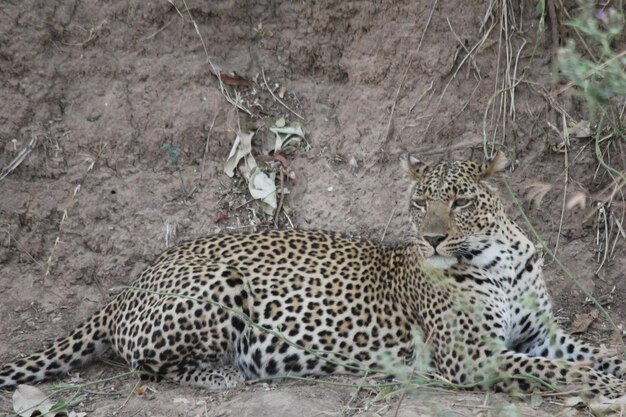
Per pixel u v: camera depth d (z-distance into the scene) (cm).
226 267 1047
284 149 1297
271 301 1047
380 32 1286
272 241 1093
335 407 944
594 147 1247
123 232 1248
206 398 992
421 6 1273
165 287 1041
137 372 1025
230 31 1313
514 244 1035
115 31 1292
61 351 1059
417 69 1279
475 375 983
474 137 1266
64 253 1237
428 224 987
